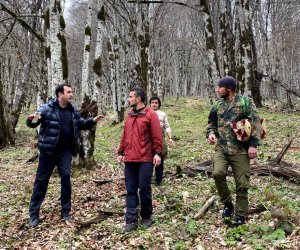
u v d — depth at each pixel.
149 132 6.07
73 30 44.12
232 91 5.64
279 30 31.44
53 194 8.25
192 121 19.98
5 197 8.49
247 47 16.75
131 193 6.05
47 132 6.55
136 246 5.27
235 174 5.59
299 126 15.45
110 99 44.25
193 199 7.00
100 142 16.61
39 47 23.19
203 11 14.65
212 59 14.64
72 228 6.27
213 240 5.25
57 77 9.82
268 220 5.64
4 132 18.48
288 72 43.66
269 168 8.08
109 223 6.30
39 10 22.08
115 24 25.64
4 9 12.11
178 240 5.38
